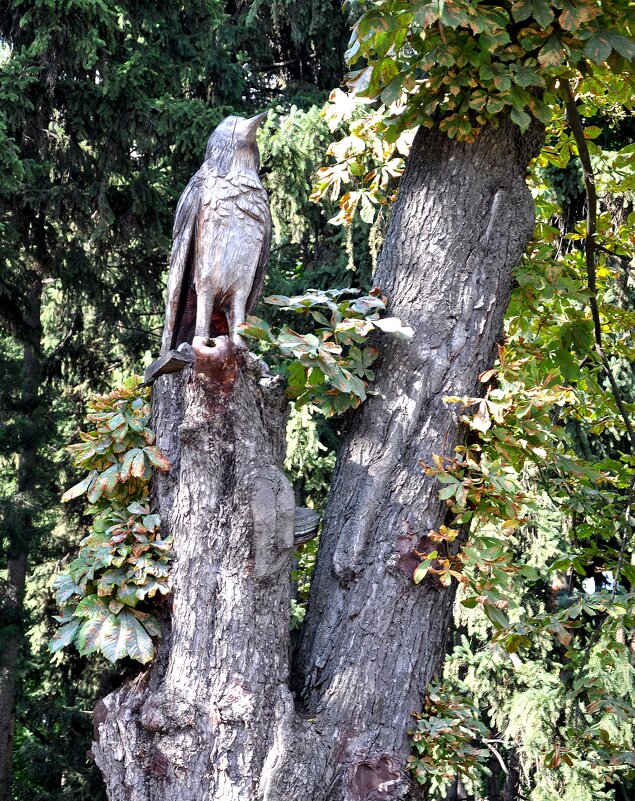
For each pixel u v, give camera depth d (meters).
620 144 9.08
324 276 10.60
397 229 3.57
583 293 3.80
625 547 4.48
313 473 10.16
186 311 3.44
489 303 3.44
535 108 3.31
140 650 2.97
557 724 8.46
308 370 3.35
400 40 3.36
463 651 9.37
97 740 3.01
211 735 2.91
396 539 3.26
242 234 3.30
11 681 10.48
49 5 8.09
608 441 9.86
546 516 8.17
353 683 3.15
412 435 3.34
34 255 9.98
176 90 9.76
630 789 9.63
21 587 10.94
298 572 4.34
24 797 10.52
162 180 9.70
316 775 2.98
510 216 3.47
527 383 3.63
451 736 3.14
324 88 11.83
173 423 3.23
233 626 2.99
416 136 3.65
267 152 9.45
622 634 7.79
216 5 9.82
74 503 11.67
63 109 9.23
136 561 3.04
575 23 3.04
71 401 12.20
